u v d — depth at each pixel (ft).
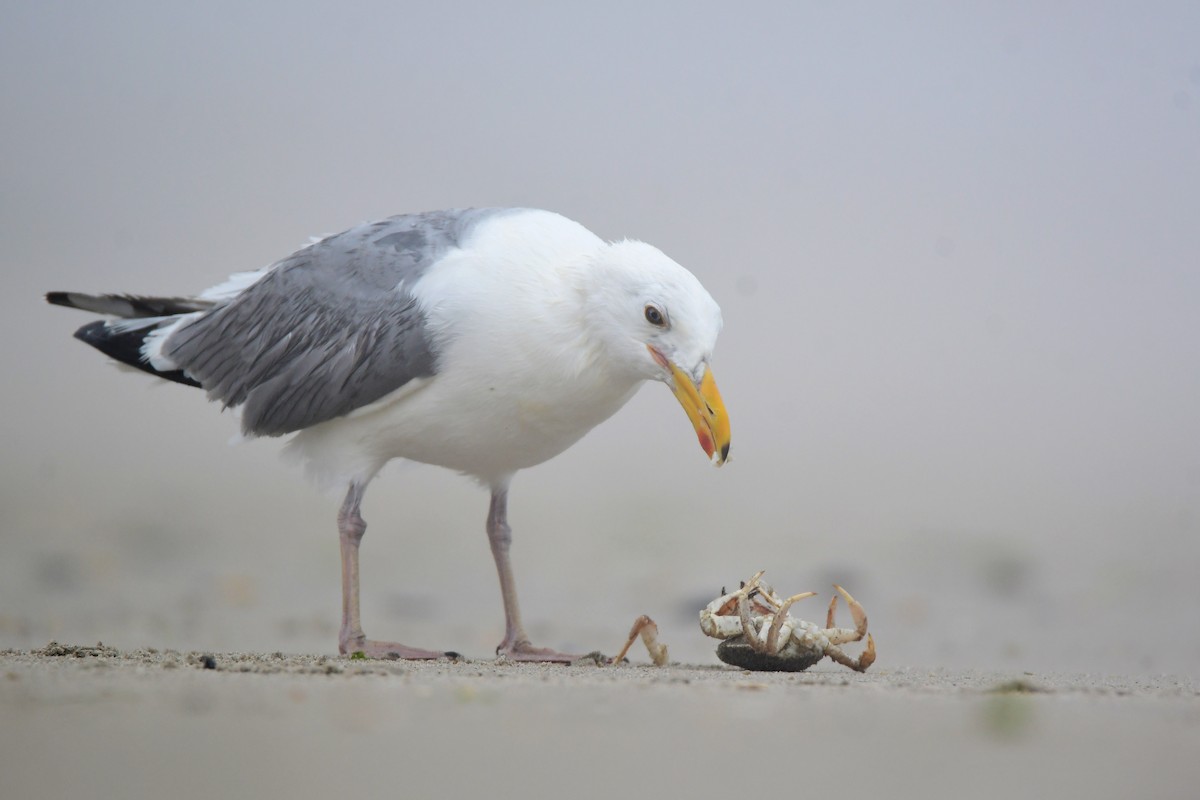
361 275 43.91
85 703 28.91
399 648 42.75
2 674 32.17
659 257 41.19
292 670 34.01
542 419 42.80
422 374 42.32
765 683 33.14
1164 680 37.58
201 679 31.91
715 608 38.86
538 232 43.11
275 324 45.16
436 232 44.37
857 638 38.29
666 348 40.70
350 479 44.32
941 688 32.78
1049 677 37.83
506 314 41.55
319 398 43.80
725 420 40.29
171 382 48.32
